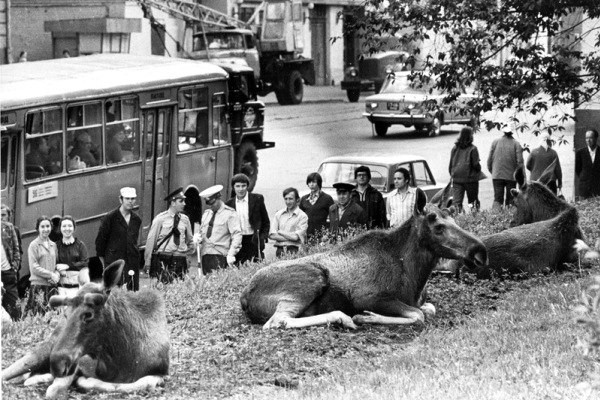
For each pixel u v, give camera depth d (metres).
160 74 27.17
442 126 52.75
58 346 11.24
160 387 12.05
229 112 29.91
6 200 22.59
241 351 13.88
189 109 28.30
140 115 26.25
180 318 16.11
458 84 24.50
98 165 24.92
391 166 26.69
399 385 11.78
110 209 25.38
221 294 17.80
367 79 63.75
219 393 12.13
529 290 17.39
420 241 15.48
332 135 48.91
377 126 49.12
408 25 24.47
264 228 21.77
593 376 10.68
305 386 12.27
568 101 24.61
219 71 29.39
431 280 18.28
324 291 15.40
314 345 14.21
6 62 44.81
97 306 11.43
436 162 41.22
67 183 24.03
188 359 13.57
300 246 21.39
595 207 25.45
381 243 15.67
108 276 11.53
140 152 26.28
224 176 29.78
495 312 15.95
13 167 22.72
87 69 25.92
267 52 58.69
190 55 53.94
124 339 11.83
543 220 19.61
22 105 22.73
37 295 18.86
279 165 40.34
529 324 14.70
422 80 24.47
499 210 26.06
